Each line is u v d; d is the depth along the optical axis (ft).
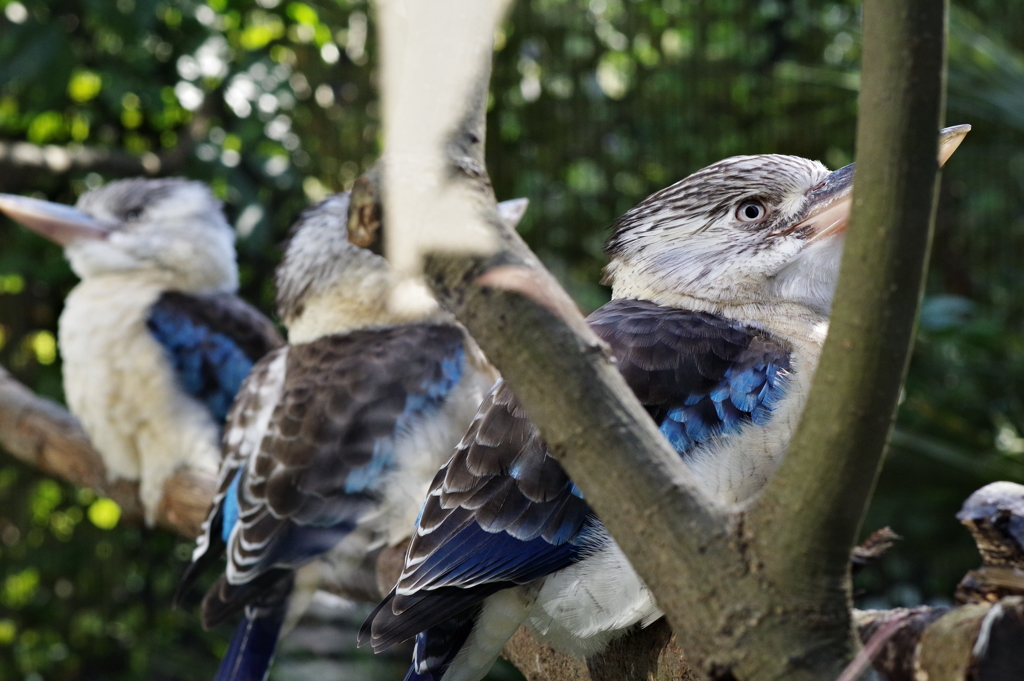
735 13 20.38
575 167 19.90
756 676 3.68
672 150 20.22
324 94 18.70
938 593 15.10
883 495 13.02
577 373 3.81
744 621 3.70
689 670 5.84
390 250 4.04
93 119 19.86
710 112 20.31
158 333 13.07
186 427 12.82
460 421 9.79
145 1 16.35
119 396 12.80
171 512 12.76
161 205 14.46
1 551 18.49
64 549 18.56
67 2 17.95
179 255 14.17
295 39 18.88
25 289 19.07
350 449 9.44
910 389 16.11
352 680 9.97
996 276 20.36
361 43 18.67
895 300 3.37
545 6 19.79
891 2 3.26
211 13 17.97
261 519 9.42
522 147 19.77
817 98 20.12
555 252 19.67
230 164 17.93
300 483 9.38
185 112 19.63
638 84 20.27
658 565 3.81
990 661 3.82
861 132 3.36
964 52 14.47
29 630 18.69
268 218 18.19
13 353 18.98
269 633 9.37
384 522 9.37
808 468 3.59
